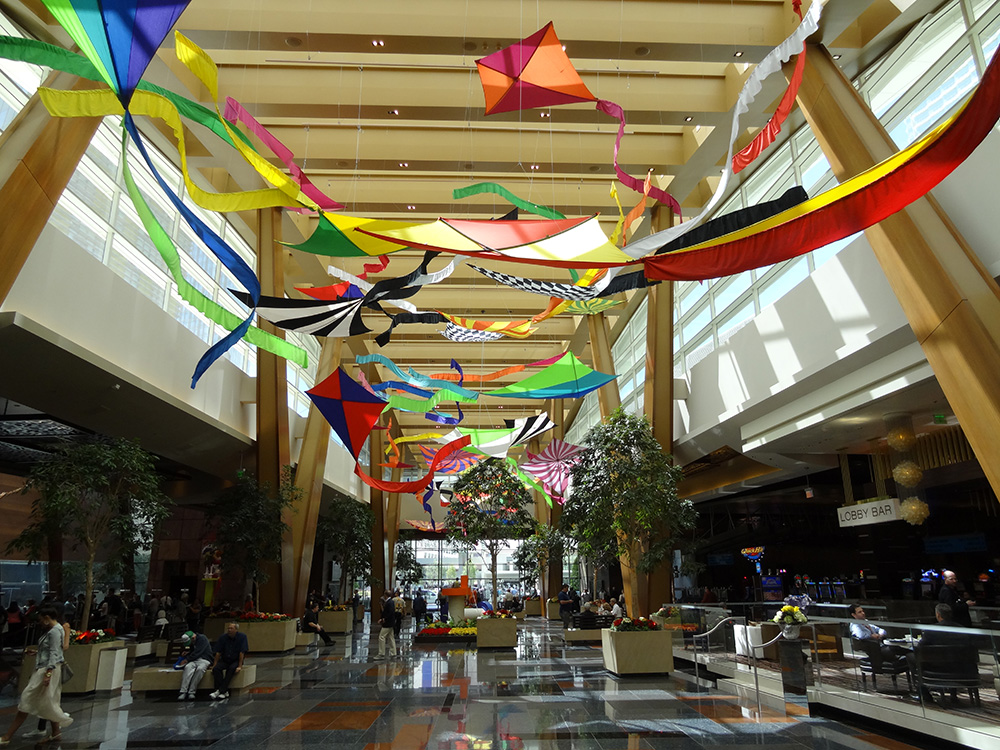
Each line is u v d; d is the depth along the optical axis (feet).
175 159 53.26
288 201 23.06
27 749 22.54
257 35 39.78
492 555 69.92
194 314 55.93
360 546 89.66
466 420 133.90
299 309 34.63
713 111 46.73
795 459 53.88
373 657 50.83
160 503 42.50
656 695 32.22
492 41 40.19
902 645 23.06
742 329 50.62
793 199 26.37
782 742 22.63
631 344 88.38
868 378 37.52
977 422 25.49
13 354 34.45
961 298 26.12
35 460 61.05
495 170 53.98
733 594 82.33
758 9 40.91
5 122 34.47
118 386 41.57
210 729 25.53
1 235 27.07
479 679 38.32
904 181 19.71
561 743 22.90
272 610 58.95
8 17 34.78
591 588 101.86
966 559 50.55
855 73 42.14
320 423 67.31
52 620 24.59
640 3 40.63
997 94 16.49
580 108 46.50
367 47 40.52
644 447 46.19
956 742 20.83
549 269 75.72
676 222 61.00
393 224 23.17
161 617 60.70
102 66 16.87
